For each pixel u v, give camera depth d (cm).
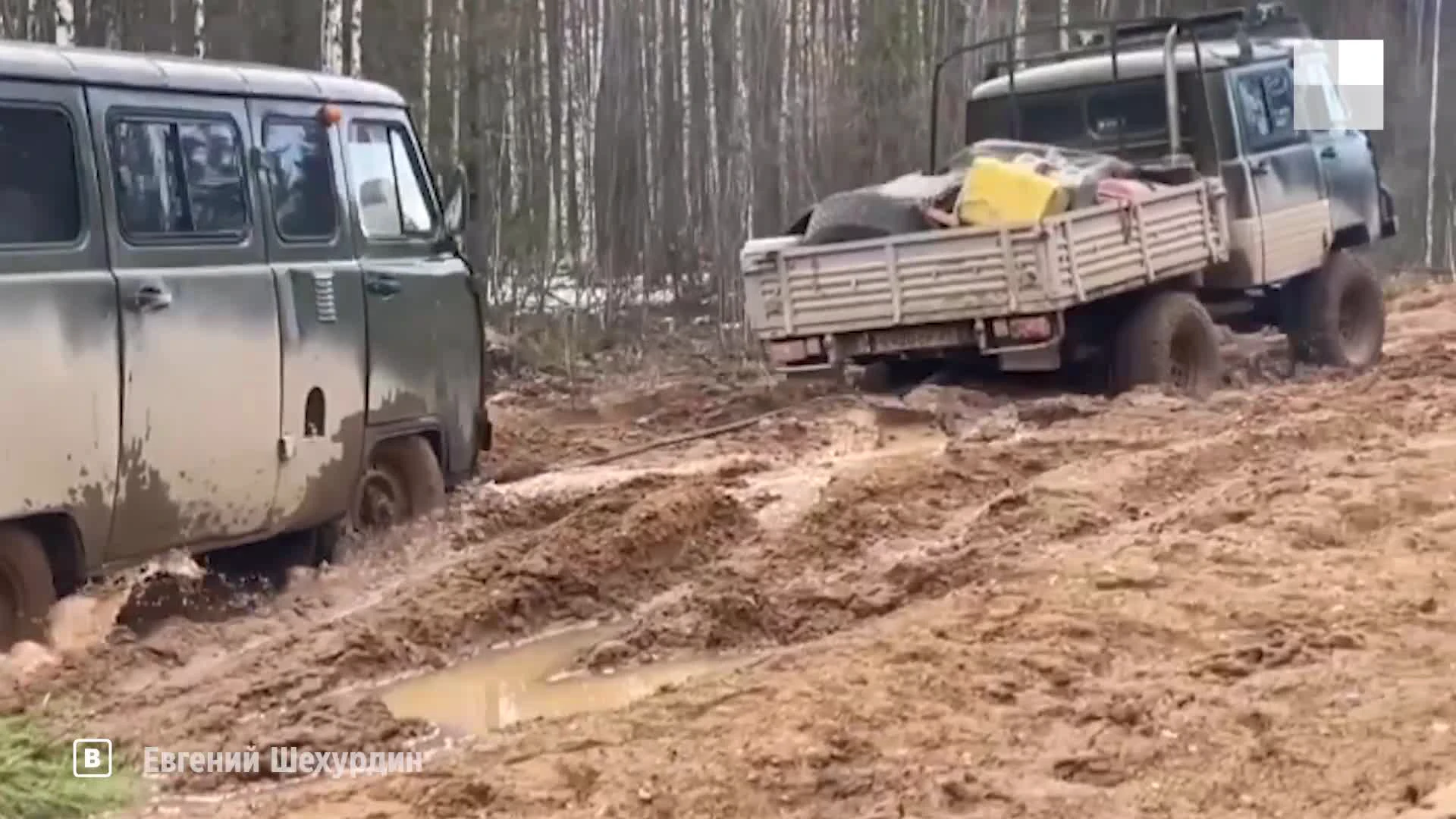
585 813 1109
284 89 1795
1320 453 2162
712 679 1415
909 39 5553
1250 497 1897
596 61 5494
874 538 1866
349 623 1585
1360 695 1276
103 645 1514
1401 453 2119
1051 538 1814
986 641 1448
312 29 4912
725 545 1845
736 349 4041
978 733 1235
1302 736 1193
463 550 1858
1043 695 1316
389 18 5191
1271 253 2870
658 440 2795
